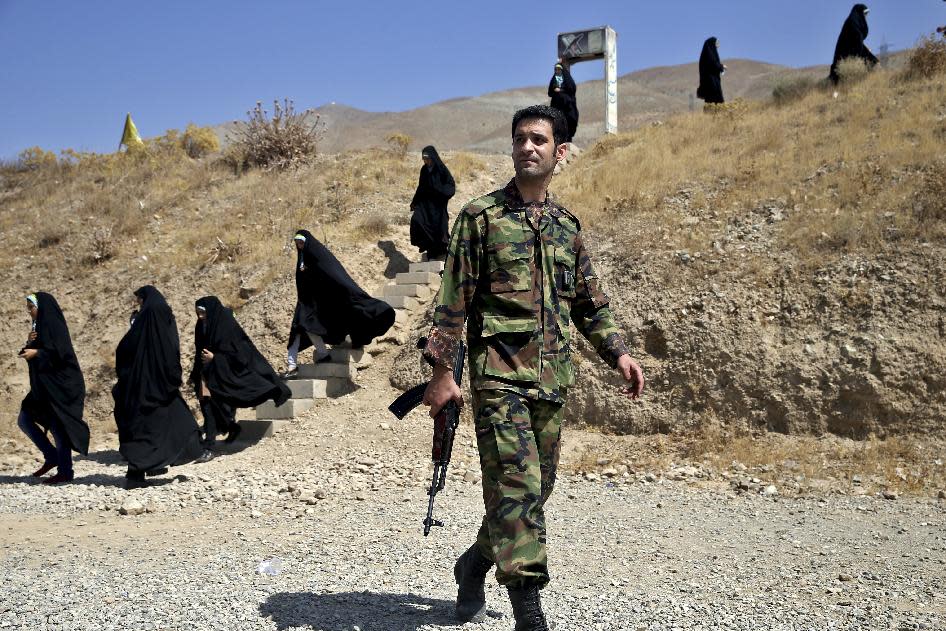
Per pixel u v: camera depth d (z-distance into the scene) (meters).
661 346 10.48
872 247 10.62
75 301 15.93
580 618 4.07
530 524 3.23
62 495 8.58
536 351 3.40
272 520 7.20
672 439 9.70
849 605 4.48
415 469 9.24
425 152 14.23
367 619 3.94
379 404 11.55
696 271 11.21
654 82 84.88
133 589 4.54
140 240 17.39
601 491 8.33
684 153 15.76
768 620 4.12
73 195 20.25
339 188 17.83
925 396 8.95
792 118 16.34
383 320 11.80
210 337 10.54
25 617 3.92
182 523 7.18
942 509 7.26
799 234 11.31
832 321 9.90
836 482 8.20
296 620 3.88
